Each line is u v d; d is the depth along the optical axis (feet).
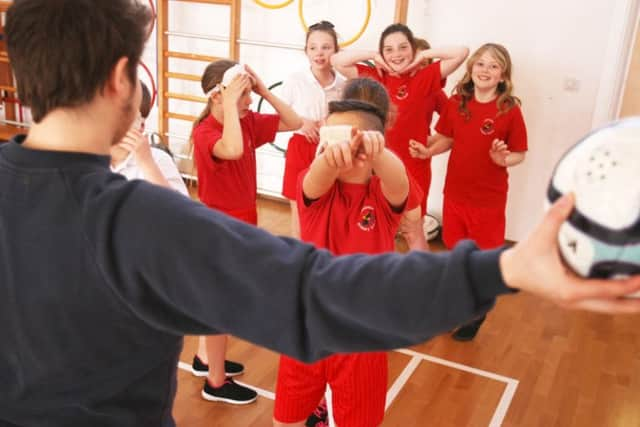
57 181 2.18
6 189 2.24
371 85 5.41
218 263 1.99
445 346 9.02
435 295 1.80
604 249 1.77
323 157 4.42
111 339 2.20
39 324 2.20
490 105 9.77
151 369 2.38
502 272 1.74
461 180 10.01
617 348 9.27
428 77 11.17
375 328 1.91
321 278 1.94
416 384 7.98
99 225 2.08
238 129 6.97
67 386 2.27
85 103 2.20
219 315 2.02
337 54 11.70
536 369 8.52
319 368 5.07
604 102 12.25
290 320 1.96
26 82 2.19
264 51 15.14
